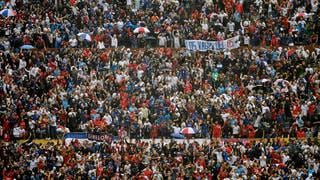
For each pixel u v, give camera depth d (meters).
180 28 187.88
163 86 172.38
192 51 185.00
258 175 151.62
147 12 191.38
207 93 172.12
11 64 175.88
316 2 197.00
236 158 155.62
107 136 159.12
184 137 164.88
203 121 166.38
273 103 170.88
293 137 167.88
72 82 173.00
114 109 166.62
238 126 166.50
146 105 167.88
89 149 155.50
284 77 179.88
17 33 183.75
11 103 165.38
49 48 183.50
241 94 173.25
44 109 165.00
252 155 158.12
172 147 156.25
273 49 187.00
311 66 183.12
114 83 172.75
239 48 188.12
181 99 169.25
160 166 151.12
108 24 187.62
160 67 177.50
